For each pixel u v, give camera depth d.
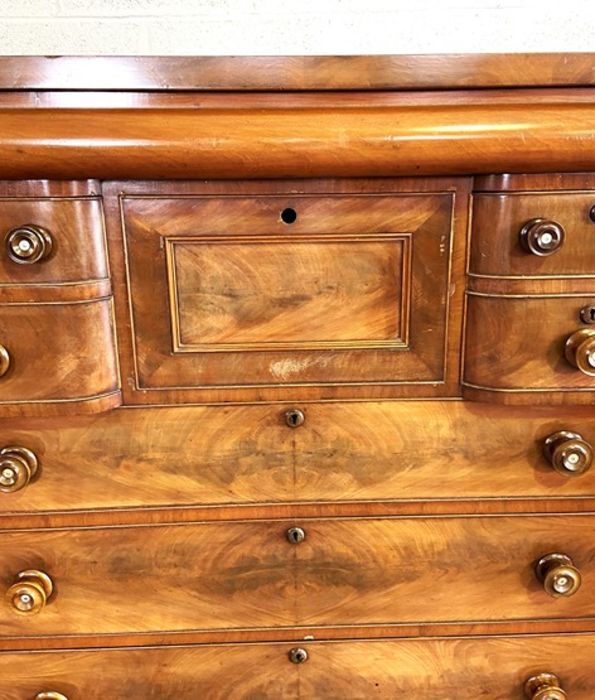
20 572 0.77
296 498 0.76
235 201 0.65
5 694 0.82
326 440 0.74
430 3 1.00
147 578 0.78
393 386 0.72
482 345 0.69
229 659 0.82
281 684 0.83
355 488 0.76
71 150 0.59
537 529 0.77
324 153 0.60
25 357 0.67
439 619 0.81
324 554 0.78
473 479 0.75
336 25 1.01
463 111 0.61
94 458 0.74
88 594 0.78
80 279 0.66
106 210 0.66
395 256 0.68
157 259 0.67
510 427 0.74
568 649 0.82
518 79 0.67
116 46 1.01
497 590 0.79
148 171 0.61
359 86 0.67
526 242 0.65
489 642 0.82
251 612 0.80
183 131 0.60
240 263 0.68
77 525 0.76
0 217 0.63
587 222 0.65
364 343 0.71
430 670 0.83
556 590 0.75
